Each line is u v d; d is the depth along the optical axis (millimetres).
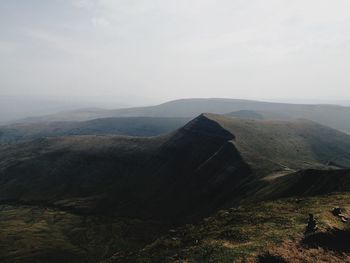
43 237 158750
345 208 41781
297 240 33781
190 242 43906
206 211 159500
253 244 34594
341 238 33719
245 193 141375
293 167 180000
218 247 36562
